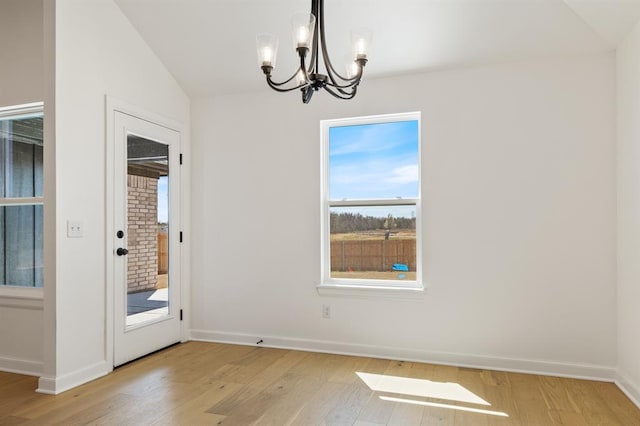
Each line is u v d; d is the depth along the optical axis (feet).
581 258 10.20
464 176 11.09
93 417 8.03
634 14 8.59
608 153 10.04
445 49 10.72
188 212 13.51
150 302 11.98
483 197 10.93
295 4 10.39
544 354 10.43
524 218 10.62
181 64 12.53
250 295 13.00
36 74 10.48
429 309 11.30
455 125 11.19
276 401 8.75
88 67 10.12
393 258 11.98
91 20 10.22
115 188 10.80
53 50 9.29
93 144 10.21
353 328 11.97
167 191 12.73
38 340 10.25
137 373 10.41
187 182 13.48
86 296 9.93
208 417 8.03
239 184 13.17
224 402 8.71
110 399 8.85
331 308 12.19
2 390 9.31
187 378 10.07
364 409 8.38
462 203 11.09
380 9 10.04
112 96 10.77
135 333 11.37
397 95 11.68
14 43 10.75
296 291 12.55
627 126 9.29
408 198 11.87
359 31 6.92
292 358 11.60
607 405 8.55
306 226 12.48
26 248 10.96
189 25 11.34
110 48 10.76
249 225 13.05
